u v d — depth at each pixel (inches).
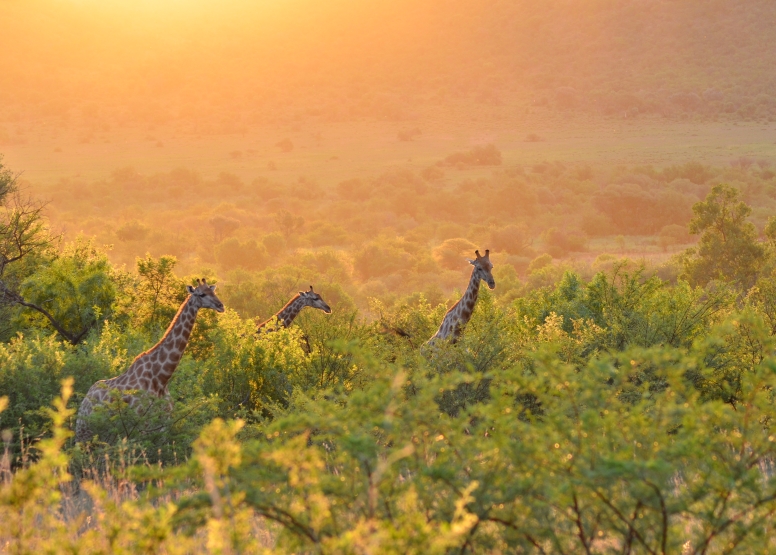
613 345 508.4
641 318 514.9
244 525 147.7
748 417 181.5
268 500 168.7
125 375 436.8
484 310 603.2
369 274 3004.4
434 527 151.5
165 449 388.8
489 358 440.5
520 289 1720.0
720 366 424.2
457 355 428.5
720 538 172.6
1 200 891.4
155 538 145.9
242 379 499.2
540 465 167.6
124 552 144.9
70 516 249.1
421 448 177.3
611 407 189.5
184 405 420.2
